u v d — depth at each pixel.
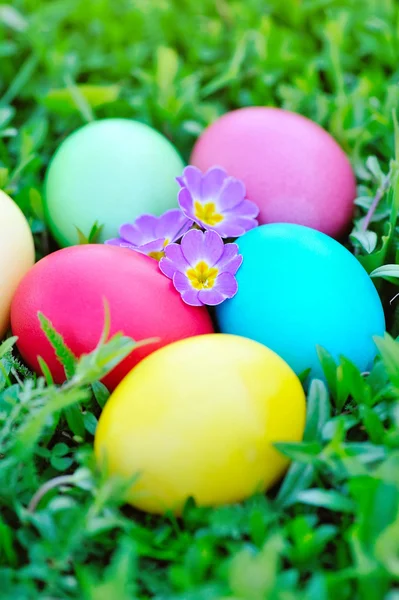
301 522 0.30
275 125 0.39
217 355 0.32
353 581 0.31
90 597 0.29
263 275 0.35
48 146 0.45
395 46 0.47
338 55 0.46
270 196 0.38
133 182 0.38
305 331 0.34
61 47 0.48
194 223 0.38
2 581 0.31
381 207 0.40
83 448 0.33
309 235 0.36
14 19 0.49
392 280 0.37
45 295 0.35
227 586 0.30
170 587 0.31
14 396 0.34
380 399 0.34
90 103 0.44
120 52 0.48
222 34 0.49
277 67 0.47
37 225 0.40
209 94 0.48
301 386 0.34
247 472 0.32
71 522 0.31
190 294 0.35
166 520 0.33
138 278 0.35
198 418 0.31
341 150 0.40
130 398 0.32
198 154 0.40
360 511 0.30
